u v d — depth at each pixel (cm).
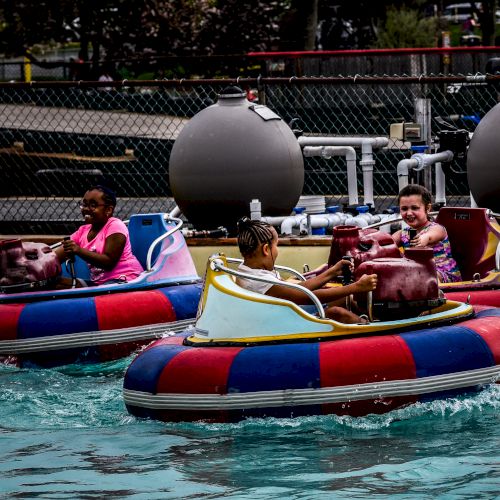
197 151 2394
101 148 3647
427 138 2555
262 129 2395
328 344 1398
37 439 1355
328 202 3089
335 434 1318
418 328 1459
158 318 1866
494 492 1085
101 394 1603
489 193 2352
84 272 2011
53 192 3438
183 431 1364
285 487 1123
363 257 1625
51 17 5462
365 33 6488
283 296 1454
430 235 1816
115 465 1227
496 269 1828
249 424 1370
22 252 1859
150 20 5284
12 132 3703
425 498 1072
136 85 2452
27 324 1791
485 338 1451
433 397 1402
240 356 1392
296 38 5538
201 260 2355
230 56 3066
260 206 2338
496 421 1352
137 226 2056
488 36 6525
